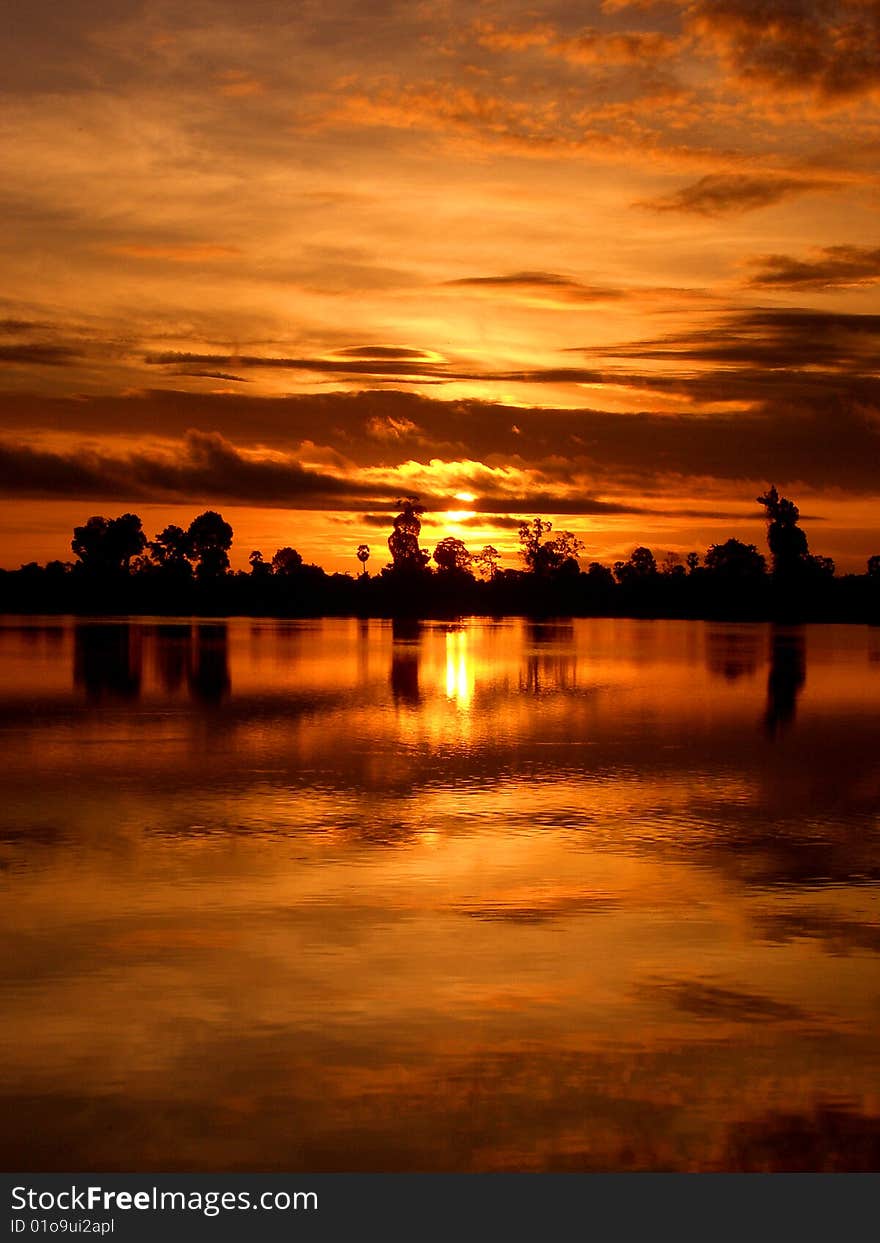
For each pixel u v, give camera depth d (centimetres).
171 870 1761
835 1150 991
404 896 1633
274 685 4938
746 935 1472
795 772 2695
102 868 1772
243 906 1580
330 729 3450
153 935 1458
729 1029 1190
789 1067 1112
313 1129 1015
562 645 8481
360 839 1973
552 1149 991
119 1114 1034
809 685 5112
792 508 19538
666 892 1661
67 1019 1205
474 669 5959
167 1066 1109
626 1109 1044
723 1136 1006
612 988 1294
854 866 1809
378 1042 1158
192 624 12338
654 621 15712
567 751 3019
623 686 5019
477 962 1369
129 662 6244
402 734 3344
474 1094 1065
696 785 2514
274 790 2427
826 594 19450
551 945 1429
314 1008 1235
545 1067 1111
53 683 4969
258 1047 1147
